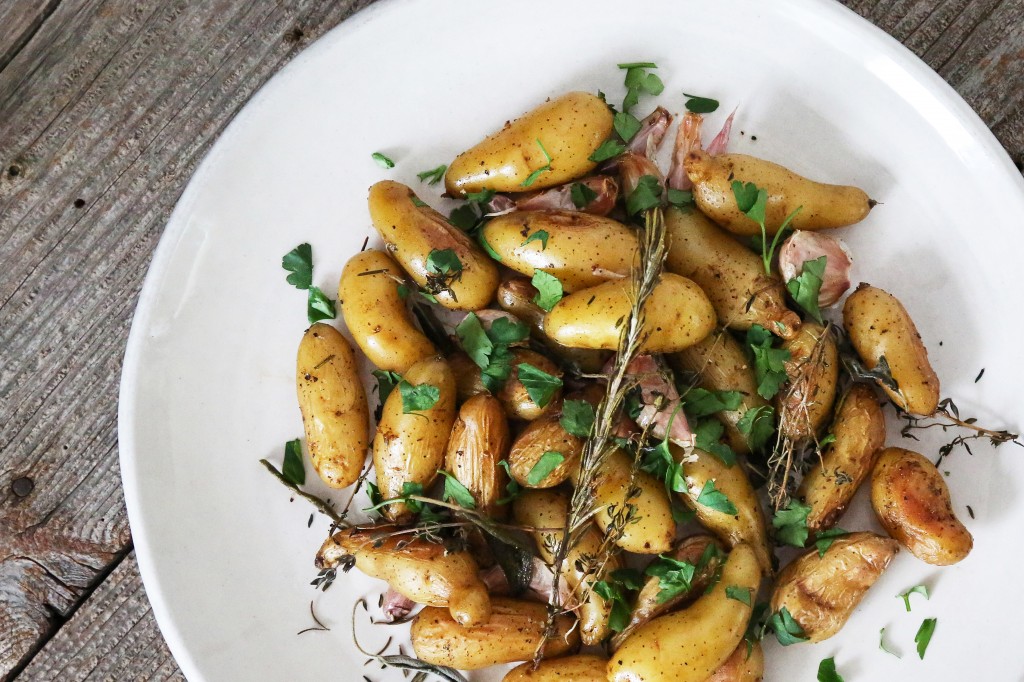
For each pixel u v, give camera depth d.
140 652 0.61
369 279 0.56
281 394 0.58
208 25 0.60
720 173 0.55
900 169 0.57
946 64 0.60
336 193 0.58
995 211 0.57
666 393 0.55
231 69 0.60
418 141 0.58
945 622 0.57
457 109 0.58
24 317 0.61
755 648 0.55
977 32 0.59
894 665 0.57
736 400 0.55
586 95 0.56
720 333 0.55
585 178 0.57
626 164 0.57
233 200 0.57
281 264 0.58
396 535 0.55
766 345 0.56
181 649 0.57
